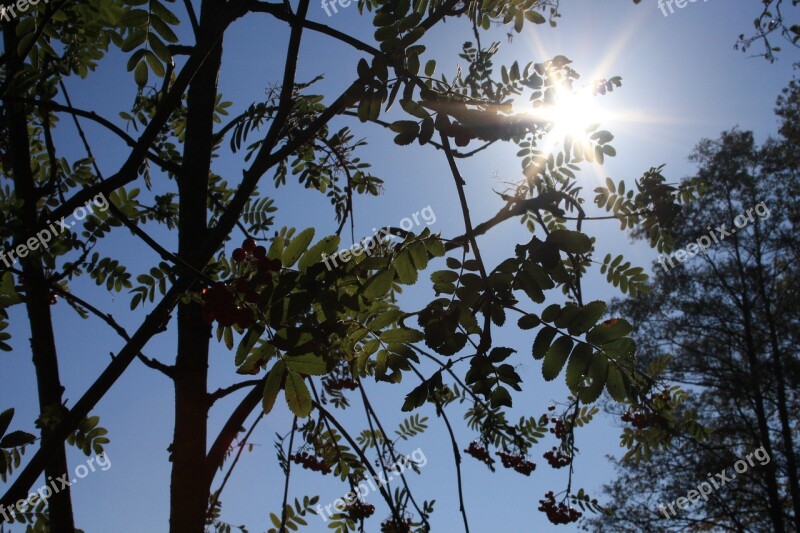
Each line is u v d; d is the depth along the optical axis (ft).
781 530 50.21
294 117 13.64
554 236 6.43
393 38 6.69
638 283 14.19
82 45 10.83
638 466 51.93
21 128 10.98
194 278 7.84
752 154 58.85
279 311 6.42
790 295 56.44
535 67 9.23
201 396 9.06
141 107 13.96
